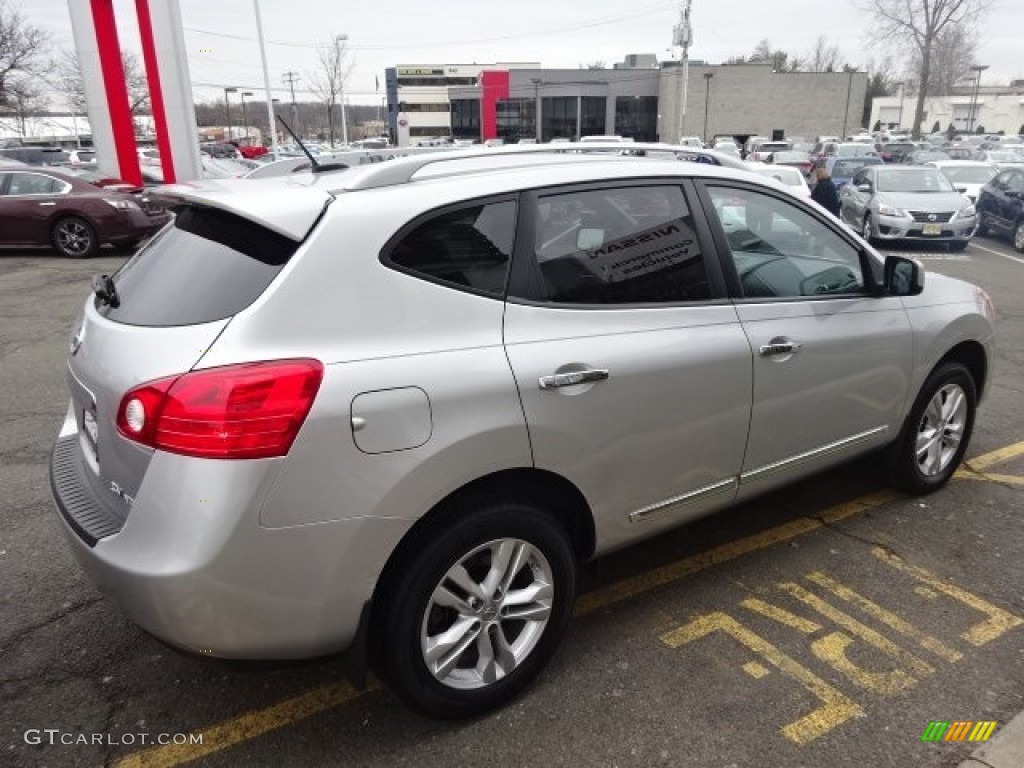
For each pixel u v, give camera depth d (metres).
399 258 2.36
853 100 70.94
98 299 2.75
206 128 90.25
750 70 69.12
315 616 2.22
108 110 16.83
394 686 2.45
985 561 3.63
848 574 3.52
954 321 4.00
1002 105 96.12
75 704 2.71
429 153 3.12
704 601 3.32
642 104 74.06
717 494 3.17
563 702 2.71
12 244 13.24
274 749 2.51
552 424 2.53
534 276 2.61
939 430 4.20
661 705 2.69
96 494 2.43
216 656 2.18
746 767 2.43
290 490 2.11
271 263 2.26
